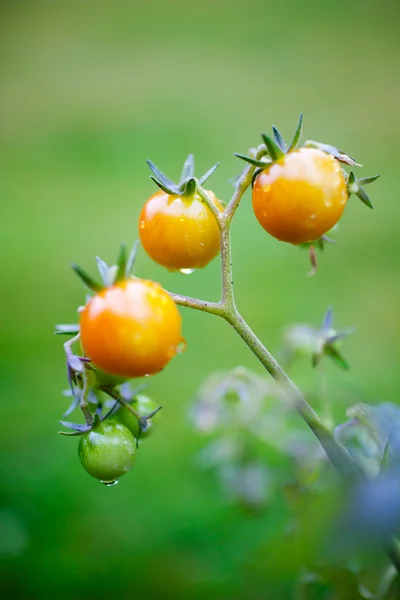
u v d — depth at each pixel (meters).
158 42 2.50
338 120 1.77
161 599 0.44
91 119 1.90
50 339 0.85
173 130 1.75
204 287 0.97
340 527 0.20
